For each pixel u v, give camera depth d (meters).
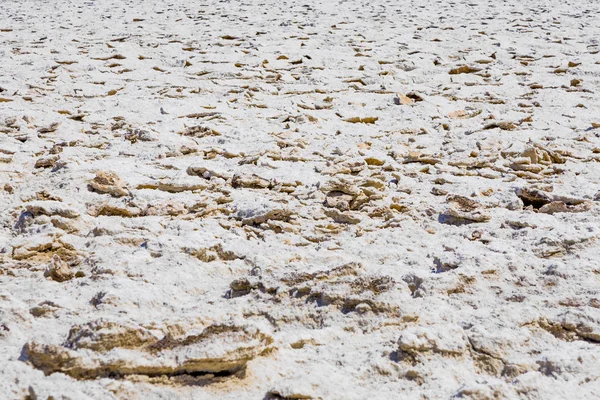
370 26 14.61
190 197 5.39
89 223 4.85
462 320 3.50
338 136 7.30
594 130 7.56
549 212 5.15
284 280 3.83
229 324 3.14
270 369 3.09
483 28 14.31
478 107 8.59
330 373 3.02
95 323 3.07
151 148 6.66
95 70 10.37
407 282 3.88
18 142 6.73
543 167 6.27
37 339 3.12
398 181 5.90
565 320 3.45
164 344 3.06
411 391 2.94
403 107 8.52
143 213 5.07
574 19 15.69
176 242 4.41
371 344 3.31
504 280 3.91
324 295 3.66
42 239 4.41
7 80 9.54
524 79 10.15
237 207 5.20
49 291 3.83
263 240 4.68
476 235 4.66
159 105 8.34
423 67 10.86
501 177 6.05
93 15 16.75
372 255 4.38
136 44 12.31
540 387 2.89
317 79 9.93
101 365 2.92
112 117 7.80
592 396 2.89
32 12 17.61
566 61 11.31
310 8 17.69
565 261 4.18
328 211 5.12
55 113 7.89
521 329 3.37
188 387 2.93
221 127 7.54
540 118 8.09
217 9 17.59
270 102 8.70
